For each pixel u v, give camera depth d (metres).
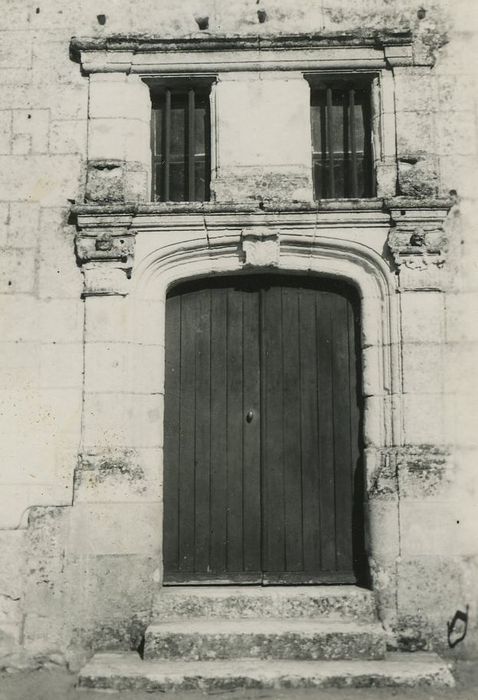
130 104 5.85
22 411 5.48
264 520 5.63
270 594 5.32
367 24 5.91
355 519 5.62
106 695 4.66
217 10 5.93
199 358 5.79
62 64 5.91
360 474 5.64
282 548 5.61
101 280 5.58
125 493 5.34
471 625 5.20
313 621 5.20
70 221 5.71
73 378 5.52
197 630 5.01
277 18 5.91
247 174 5.73
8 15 5.98
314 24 5.91
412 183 5.67
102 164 5.72
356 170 5.90
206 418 5.73
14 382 5.52
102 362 5.50
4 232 5.70
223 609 5.27
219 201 5.68
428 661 4.94
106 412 5.45
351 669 4.78
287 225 5.64
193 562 5.61
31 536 5.30
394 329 5.54
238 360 5.79
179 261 5.69
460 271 5.61
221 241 5.65
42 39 5.94
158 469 5.48
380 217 5.62
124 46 5.82
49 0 6.00
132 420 5.48
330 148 5.91
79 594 5.23
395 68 5.83
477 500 5.36
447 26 5.89
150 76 5.88
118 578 5.25
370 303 5.64
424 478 5.33
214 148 5.80
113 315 5.55
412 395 5.45
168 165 5.92
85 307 5.58
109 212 5.60
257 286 5.86
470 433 5.44
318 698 4.59
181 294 5.86
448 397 5.47
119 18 5.96
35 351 5.55
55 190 5.75
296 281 5.86
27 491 5.39
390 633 5.18
